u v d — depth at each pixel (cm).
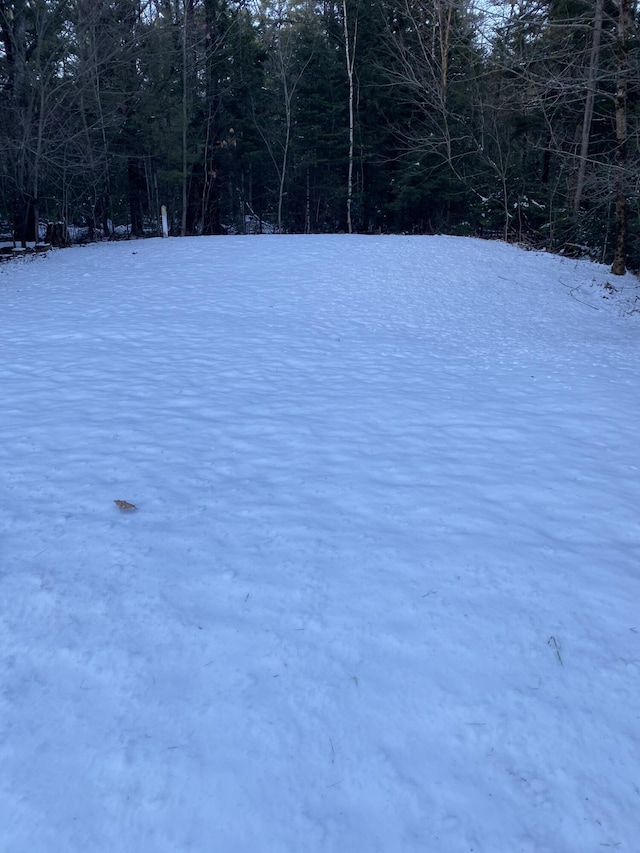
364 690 264
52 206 3042
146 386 681
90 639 291
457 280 1462
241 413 602
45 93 2244
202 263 1534
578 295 1455
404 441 541
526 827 210
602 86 2023
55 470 465
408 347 918
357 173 3300
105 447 510
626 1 1529
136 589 327
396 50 2886
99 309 1091
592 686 270
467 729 246
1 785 220
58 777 223
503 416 618
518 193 2586
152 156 2814
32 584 328
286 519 400
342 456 504
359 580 338
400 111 3034
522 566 355
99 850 200
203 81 3042
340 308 1155
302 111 3278
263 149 3431
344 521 400
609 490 455
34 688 263
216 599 321
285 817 211
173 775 224
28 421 568
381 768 229
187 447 514
